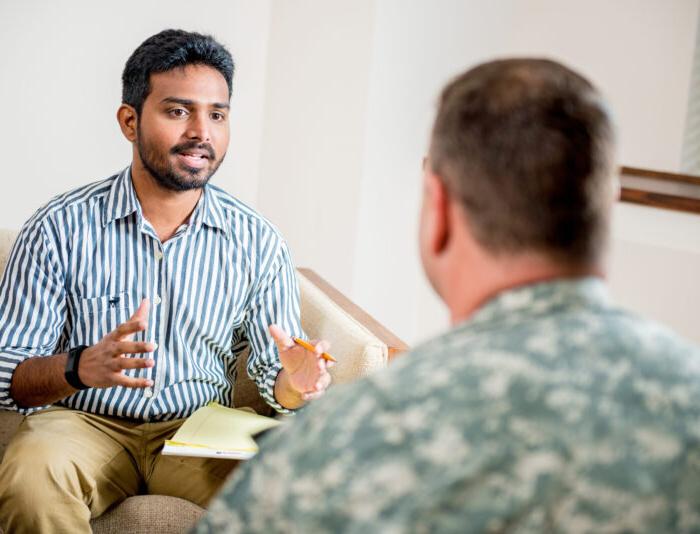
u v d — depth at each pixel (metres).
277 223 3.04
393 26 2.73
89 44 2.63
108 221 1.68
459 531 0.60
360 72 2.74
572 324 0.65
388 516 0.61
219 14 2.83
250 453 1.50
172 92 1.62
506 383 0.62
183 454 1.49
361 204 2.81
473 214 0.69
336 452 0.64
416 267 3.15
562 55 3.25
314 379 1.59
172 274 1.71
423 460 0.61
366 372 1.65
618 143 0.71
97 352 1.49
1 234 1.94
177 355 1.71
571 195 0.67
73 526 1.51
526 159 0.67
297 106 2.93
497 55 3.25
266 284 1.80
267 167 3.05
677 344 0.67
